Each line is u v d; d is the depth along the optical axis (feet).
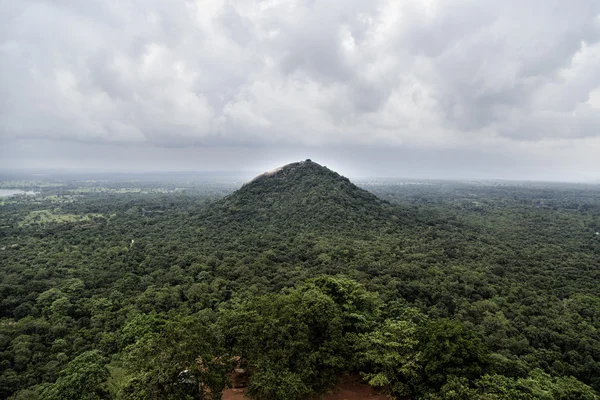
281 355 75.72
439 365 74.95
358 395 83.05
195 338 72.33
